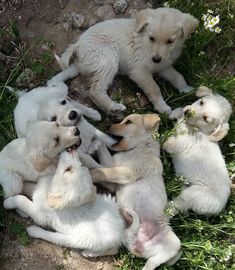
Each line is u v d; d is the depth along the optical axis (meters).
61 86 0.76
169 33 0.76
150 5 0.89
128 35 0.79
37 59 0.82
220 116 0.76
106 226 0.67
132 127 0.76
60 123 0.71
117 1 0.86
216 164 0.76
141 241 0.70
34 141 0.67
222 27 0.91
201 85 0.83
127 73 0.82
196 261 0.73
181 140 0.77
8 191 0.70
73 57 0.79
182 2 0.88
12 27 0.82
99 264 0.71
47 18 0.84
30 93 0.75
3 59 0.83
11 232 0.71
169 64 0.83
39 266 0.70
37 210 0.69
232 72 0.90
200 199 0.74
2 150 0.72
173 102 0.85
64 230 0.68
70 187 0.65
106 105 0.79
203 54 0.87
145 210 0.72
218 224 0.77
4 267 0.69
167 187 0.76
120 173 0.73
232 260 0.75
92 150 0.76
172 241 0.70
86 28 0.85
